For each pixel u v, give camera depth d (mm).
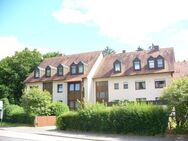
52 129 32500
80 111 30375
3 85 61781
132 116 27438
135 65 50062
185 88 26594
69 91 53438
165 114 26531
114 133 27984
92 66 53281
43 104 40188
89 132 29125
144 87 48469
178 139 24141
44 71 57938
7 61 64375
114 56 55156
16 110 42906
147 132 26625
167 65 48156
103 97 51250
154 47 52062
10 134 27453
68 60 58219
